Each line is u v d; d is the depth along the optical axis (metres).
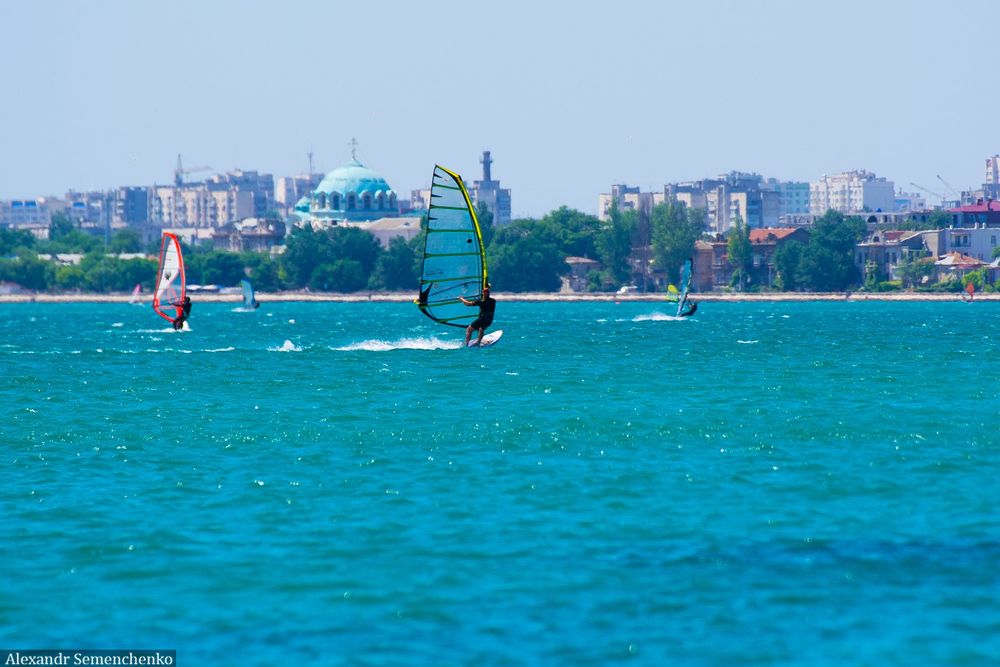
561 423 182.38
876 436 168.38
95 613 97.31
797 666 86.12
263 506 128.75
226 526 120.88
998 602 97.62
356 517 123.94
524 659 87.50
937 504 127.69
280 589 102.12
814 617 94.81
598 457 154.00
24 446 165.75
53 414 199.00
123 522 122.50
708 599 98.81
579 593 100.44
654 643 90.06
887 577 103.69
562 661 87.06
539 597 99.62
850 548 112.06
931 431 172.25
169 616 96.56
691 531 118.06
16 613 97.44
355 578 104.56
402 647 89.88
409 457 155.00
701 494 132.75
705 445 162.38
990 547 112.12
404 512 125.81
